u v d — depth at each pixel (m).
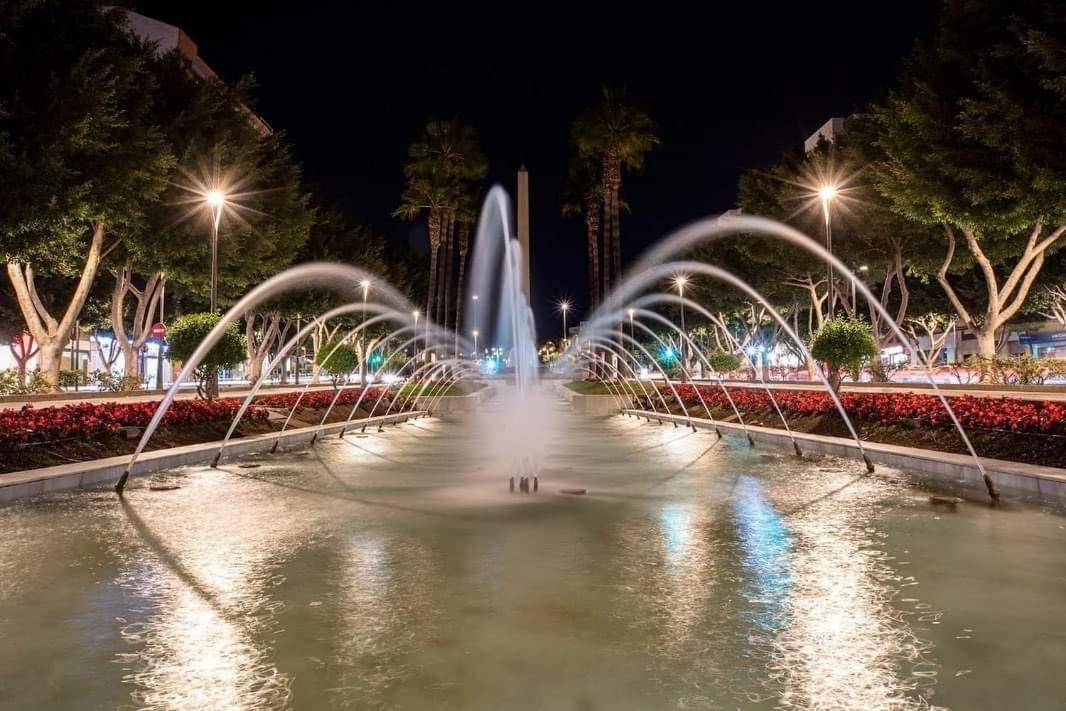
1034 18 15.85
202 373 16.20
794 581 4.77
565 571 5.04
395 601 4.38
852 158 27.33
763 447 14.40
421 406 30.58
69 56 16.34
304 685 3.18
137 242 25.00
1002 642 3.66
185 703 3.01
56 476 8.65
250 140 29.00
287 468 11.17
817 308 37.38
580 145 40.78
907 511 7.26
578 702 2.99
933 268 28.86
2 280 31.25
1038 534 6.18
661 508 7.51
